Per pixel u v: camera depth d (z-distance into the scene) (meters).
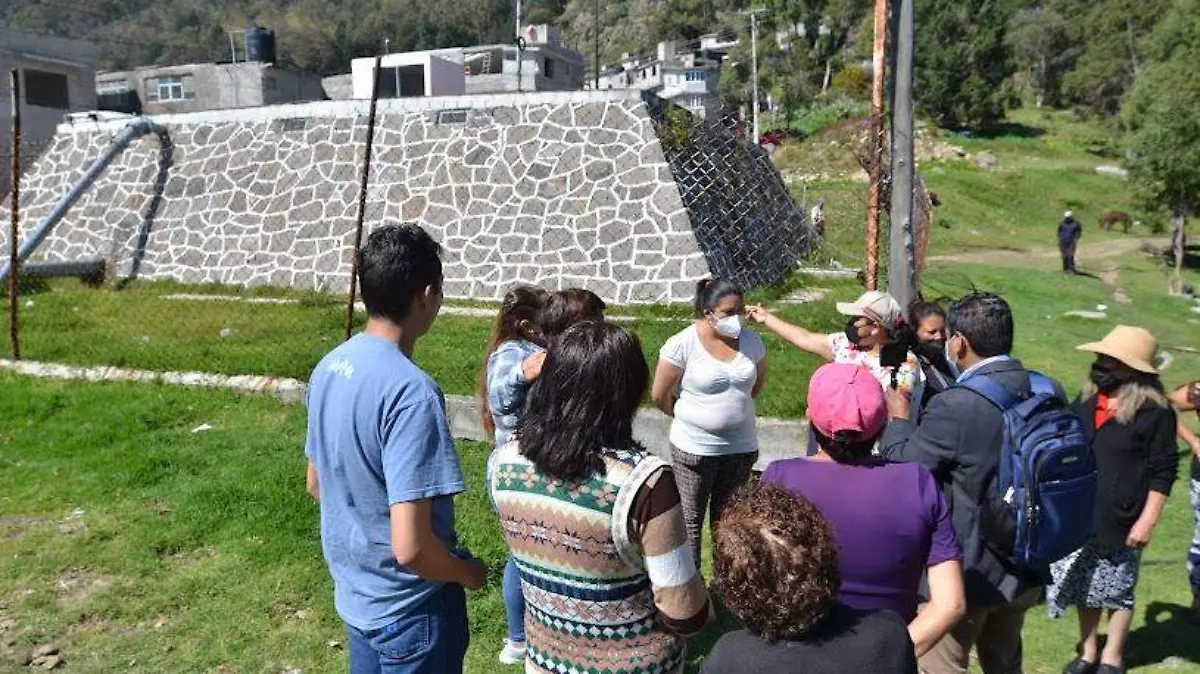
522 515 2.29
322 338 10.15
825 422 2.61
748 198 15.65
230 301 13.77
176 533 5.09
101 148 18.44
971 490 2.94
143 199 17.34
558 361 2.22
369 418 2.32
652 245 13.62
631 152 14.14
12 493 5.68
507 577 3.78
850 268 17.14
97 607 4.33
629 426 2.24
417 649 2.43
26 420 7.07
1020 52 79.12
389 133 15.87
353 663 2.56
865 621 2.05
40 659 3.90
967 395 2.97
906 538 2.52
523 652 3.84
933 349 4.02
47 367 8.61
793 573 1.95
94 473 5.99
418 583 2.42
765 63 60.00
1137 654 4.16
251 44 33.62
